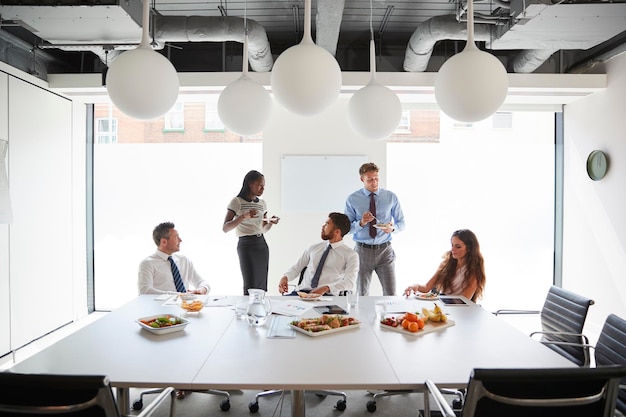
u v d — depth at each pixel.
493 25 3.52
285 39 4.70
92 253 5.35
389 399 3.09
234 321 2.47
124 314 2.61
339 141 5.29
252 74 4.36
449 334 2.23
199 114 7.89
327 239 3.42
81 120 5.11
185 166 7.61
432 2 3.87
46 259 4.45
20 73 4.01
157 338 2.17
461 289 3.17
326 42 3.74
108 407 1.41
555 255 5.41
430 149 8.52
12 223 3.91
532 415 1.49
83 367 1.79
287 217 5.29
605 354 2.27
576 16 2.98
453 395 3.13
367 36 4.62
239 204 4.00
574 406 1.48
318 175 5.28
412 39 3.88
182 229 7.57
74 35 3.23
